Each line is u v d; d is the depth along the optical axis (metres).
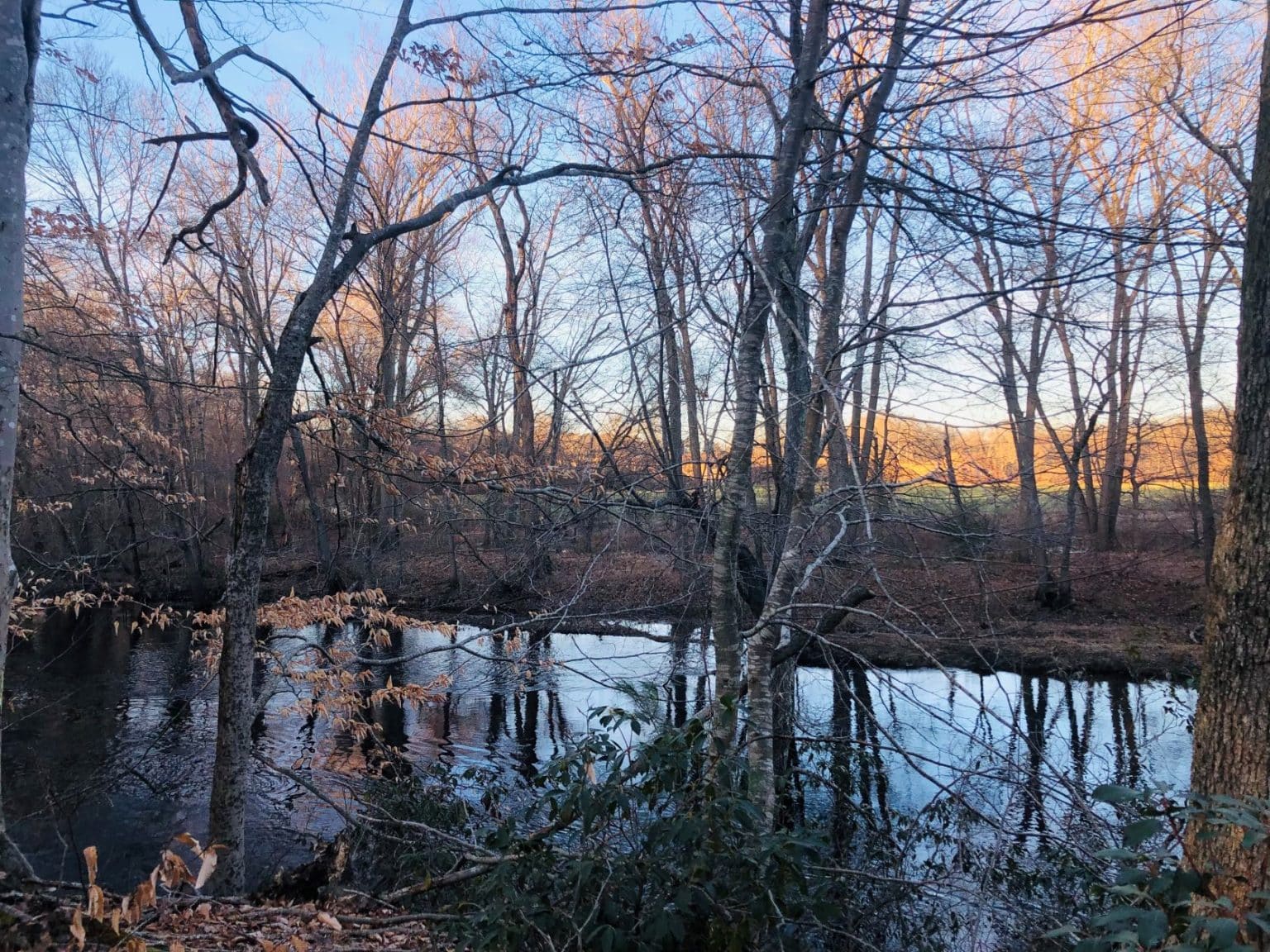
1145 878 2.47
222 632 8.01
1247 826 2.44
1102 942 2.32
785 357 7.82
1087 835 5.06
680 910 3.34
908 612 4.43
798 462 7.29
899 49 6.96
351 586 12.20
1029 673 13.52
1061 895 5.22
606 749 3.94
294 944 4.25
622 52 7.36
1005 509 7.57
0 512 5.22
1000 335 6.28
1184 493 19.05
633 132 9.30
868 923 4.86
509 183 7.88
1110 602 16.50
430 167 17.39
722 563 5.95
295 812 10.30
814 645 9.61
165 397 16.94
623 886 3.58
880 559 6.34
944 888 4.93
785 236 6.61
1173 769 10.06
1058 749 10.34
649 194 8.72
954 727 5.37
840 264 7.48
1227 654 3.67
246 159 6.66
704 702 7.03
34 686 15.41
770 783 5.44
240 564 7.13
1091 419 6.89
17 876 5.34
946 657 13.31
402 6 7.56
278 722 13.70
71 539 16.25
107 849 9.16
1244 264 3.85
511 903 3.67
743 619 8.24
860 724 9.27
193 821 9.92
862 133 6.95
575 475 7.78
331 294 7.51
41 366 11.62
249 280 20.45
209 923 5.12
